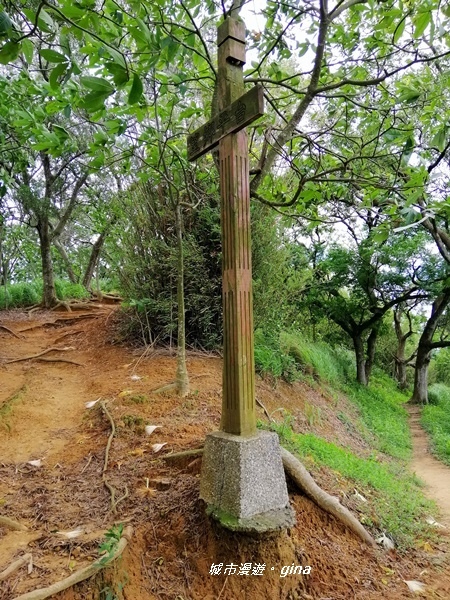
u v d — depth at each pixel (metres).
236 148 2.64
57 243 15.41
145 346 6.54
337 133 4.08
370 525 3.35
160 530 2.69
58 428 4.37
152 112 4.76
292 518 2.58
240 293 2.62
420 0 3.21
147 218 6.54
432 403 14.88
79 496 3.12
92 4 2.42
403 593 2.70
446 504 4.86
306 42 3.98
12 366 6.55
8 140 6.33
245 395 2.63
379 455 7.11
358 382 13.14
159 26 2.85
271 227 6.55
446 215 3.10
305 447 4.48
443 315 15.43
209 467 2.66
